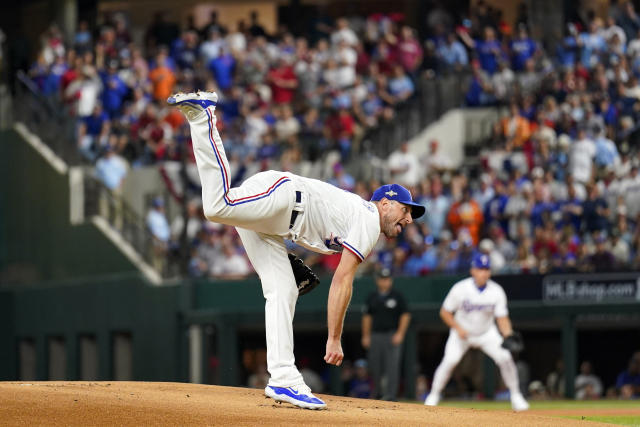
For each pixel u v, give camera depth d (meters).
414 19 90.81
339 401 26.72
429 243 61.97
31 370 74.00
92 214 71.19
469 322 41.00
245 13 94.25
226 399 24.39
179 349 62.16
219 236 65.75
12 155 77.25
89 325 68.31
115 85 75.19
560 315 56.94
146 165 71.69
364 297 60.06
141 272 65.38
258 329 64.00
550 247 60.16
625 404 48.88
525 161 65.81
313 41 85.38
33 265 75.25
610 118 68.56
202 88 76.44
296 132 72.06
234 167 68.44
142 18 94.88
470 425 21.70
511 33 83.75
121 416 19.95
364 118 74.25
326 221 23.56
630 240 60.50
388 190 23.94
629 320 59.81
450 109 74.50
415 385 58.38
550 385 60.12
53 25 84.00
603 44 74.81
